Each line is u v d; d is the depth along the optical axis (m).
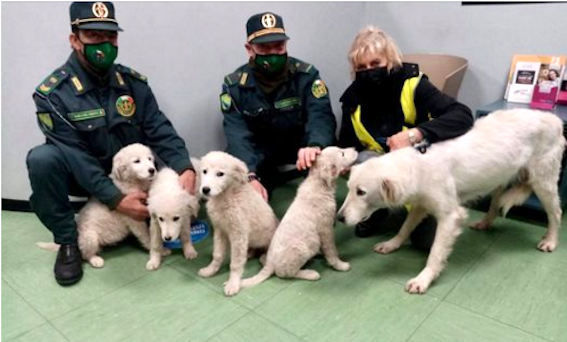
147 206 1.76
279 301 1.53
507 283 1.62
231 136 2.12
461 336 1.33
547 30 2.38
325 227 1.64
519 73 2.40
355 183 1.50
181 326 1.41
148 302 1.54
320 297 1.55
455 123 1.66
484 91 2.70
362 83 1.88
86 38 1.68
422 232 1.91
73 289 1.63
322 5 2.77
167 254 1.91
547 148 1.75
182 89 2.32
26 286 1.64
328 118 2.14
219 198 1.56
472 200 1.83
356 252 1.91
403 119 1.93
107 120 1.85
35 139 2.21
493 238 1.99
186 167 1.89
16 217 2.28
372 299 1.54
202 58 2.35
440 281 1.64
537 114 1.76
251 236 1.68
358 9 3.05
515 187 1.88
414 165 1.49
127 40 2.06
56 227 1.71
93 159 1.77
